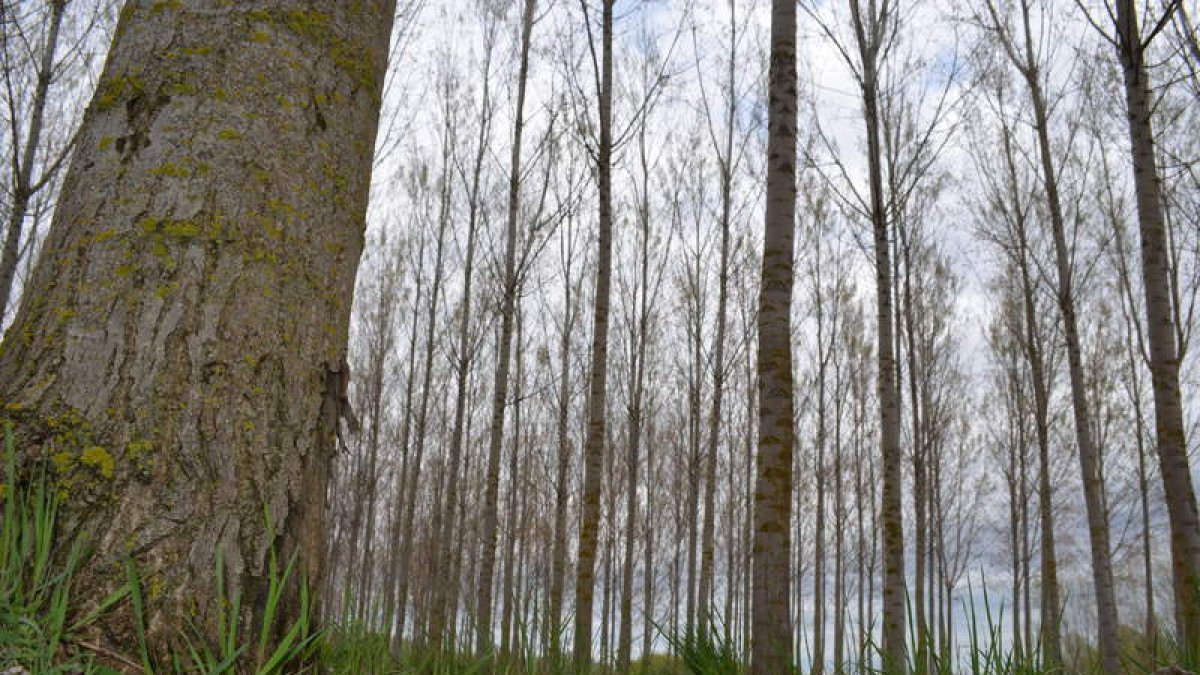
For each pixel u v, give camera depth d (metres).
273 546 1.30
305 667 1.35
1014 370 14.79
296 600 1.33
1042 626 2.56
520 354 15.21
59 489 1.19
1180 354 8.56
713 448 11.49
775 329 4.34
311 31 1.58
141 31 1.49
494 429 9.62
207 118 1.42
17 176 6.66
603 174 7.79
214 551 1.24
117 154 1.39
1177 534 5.00
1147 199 5.52
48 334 1.29
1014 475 16.42
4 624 1.09
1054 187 9.18
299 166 1.49
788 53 4.75
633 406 12.50
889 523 7.31
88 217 1.35
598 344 7.64
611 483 18.17
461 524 14.63
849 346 18.12
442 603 7.21
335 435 1.50
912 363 11.07
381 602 1.93
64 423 1.22
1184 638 4.34
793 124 4.65
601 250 7.75
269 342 1.38
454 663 2.40
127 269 1.32
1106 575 8.17
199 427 1.28
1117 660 7.49
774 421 4.18
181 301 1.32
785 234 4.48
